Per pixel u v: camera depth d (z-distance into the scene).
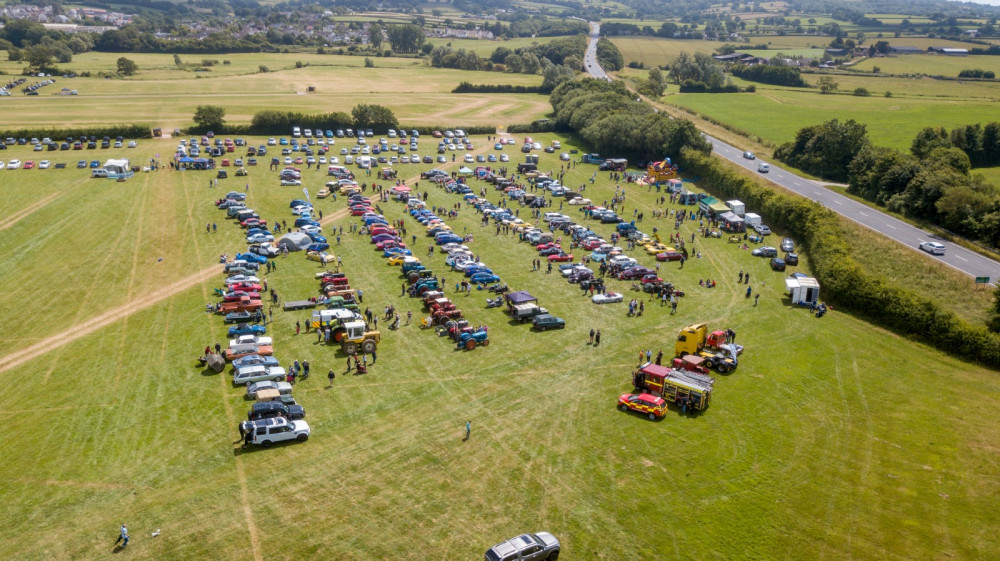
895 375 77.38
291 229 124.06
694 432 65.94
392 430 65.62
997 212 114.44
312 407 69.44
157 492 56.56
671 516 54.59
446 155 188.50
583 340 85.00
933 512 55.69
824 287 99.19
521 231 124.38
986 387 74.94
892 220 129.00
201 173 159.50
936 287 98.50
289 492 56.69
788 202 128.50
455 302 95.75
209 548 50.53
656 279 102.56
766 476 59.66
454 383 74.44
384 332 86.44
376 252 114.81
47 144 172.62
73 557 49.69
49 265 106.06
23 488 56.94
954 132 173.38
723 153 187.50
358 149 185.88
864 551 51.44
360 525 53.03
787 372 77.69
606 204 146.12
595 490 57.41
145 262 107.88
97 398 70.38
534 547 48.75
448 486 57.62
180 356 79.12
